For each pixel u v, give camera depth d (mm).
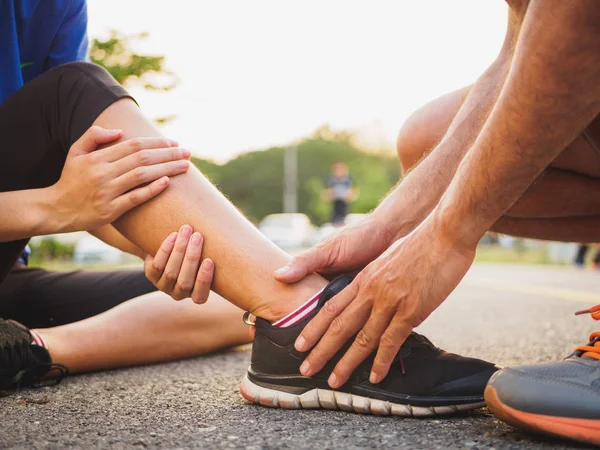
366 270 1051
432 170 1322
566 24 745
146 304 1610
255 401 1166
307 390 1133
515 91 810
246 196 47312
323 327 1089
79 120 1198
